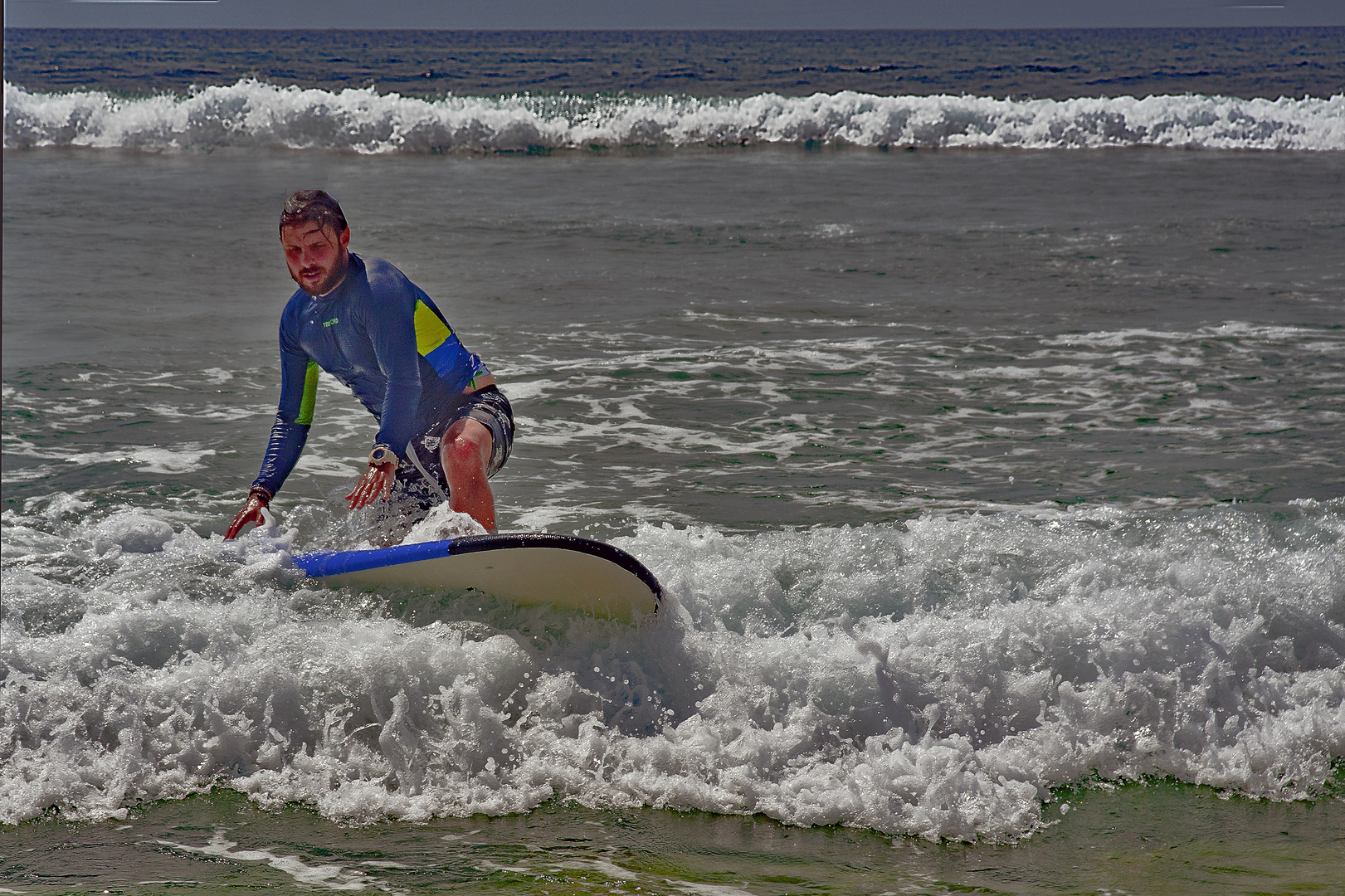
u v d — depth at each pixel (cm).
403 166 4688
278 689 728
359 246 2867
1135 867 609
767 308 2261
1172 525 1072
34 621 830
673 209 3550
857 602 892
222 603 838
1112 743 735
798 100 5744
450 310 2214
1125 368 1811
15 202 3525
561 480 1312
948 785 673
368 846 621
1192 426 1514
